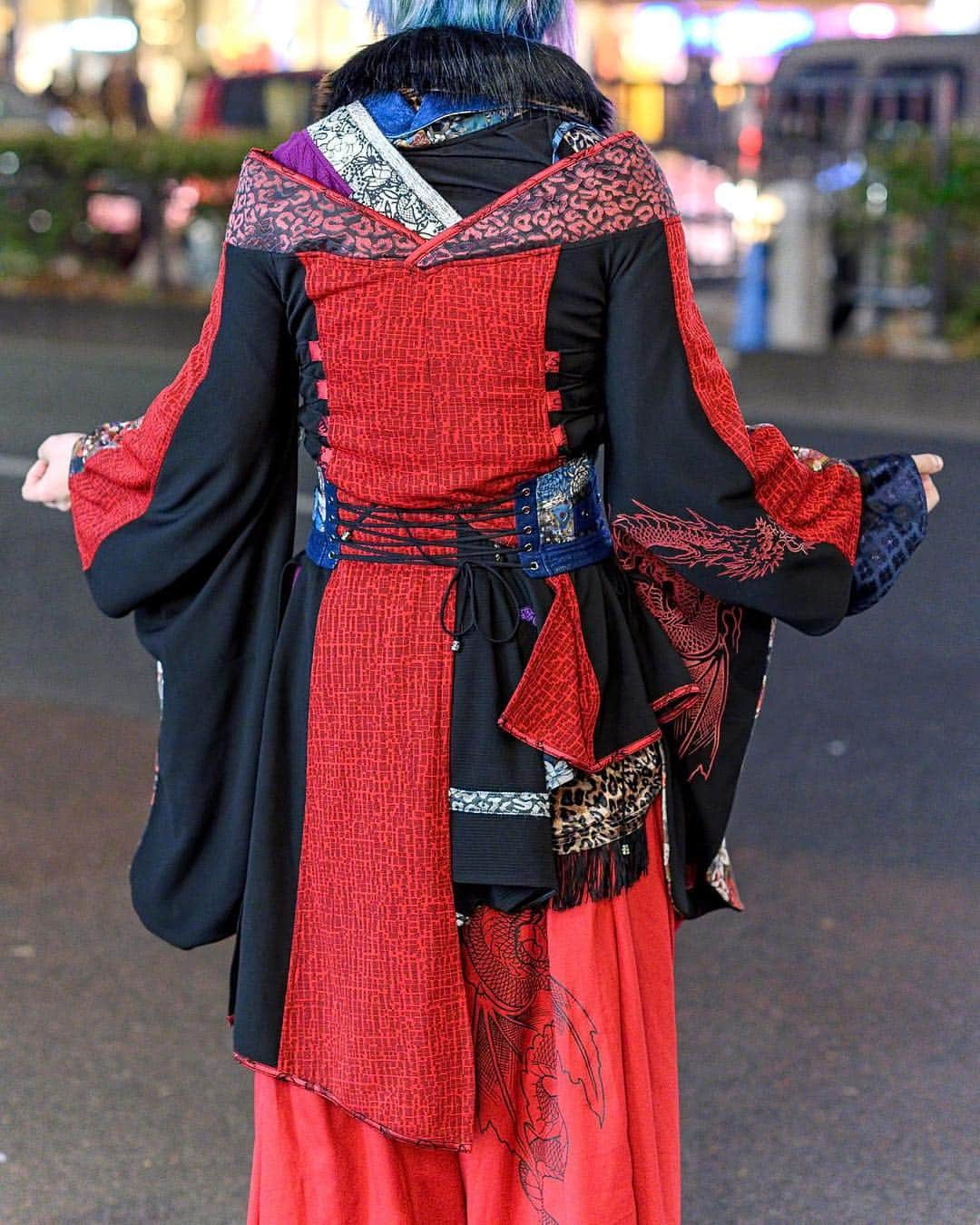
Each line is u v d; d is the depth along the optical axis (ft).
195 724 7.54
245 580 7.46
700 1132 10.78
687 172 50.57
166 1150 10.59
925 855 14.96
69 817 15.71
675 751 7.65
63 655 20.70
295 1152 7.52
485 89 6.84
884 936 13.42
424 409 6.84
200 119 58.90
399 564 7.01
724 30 59.98
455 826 6.93
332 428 7.02
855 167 40.29
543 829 6.93
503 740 6.90
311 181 6.88
